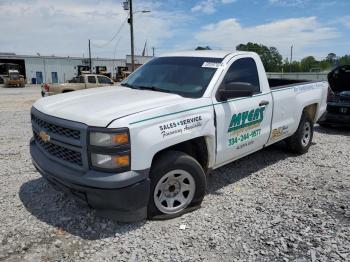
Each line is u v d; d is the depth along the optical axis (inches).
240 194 179.8
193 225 146.1
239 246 131.0
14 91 1239.5
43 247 129.1
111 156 125.3
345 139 314.0
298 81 270.2
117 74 2228.1
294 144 246.5
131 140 127.6
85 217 151.3
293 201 171.5
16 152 255.4
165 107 141.1
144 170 132.0
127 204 129.3
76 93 175.5
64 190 140.6
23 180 195.2
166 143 138.4
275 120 208.1
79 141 129.3
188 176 152.0
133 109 136.2
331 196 178.4
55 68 2324.1
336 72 339.9
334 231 141.8
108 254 125.5
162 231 141.1
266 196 177.5
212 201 170.4
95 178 125.3
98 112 134.1
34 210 157.8
